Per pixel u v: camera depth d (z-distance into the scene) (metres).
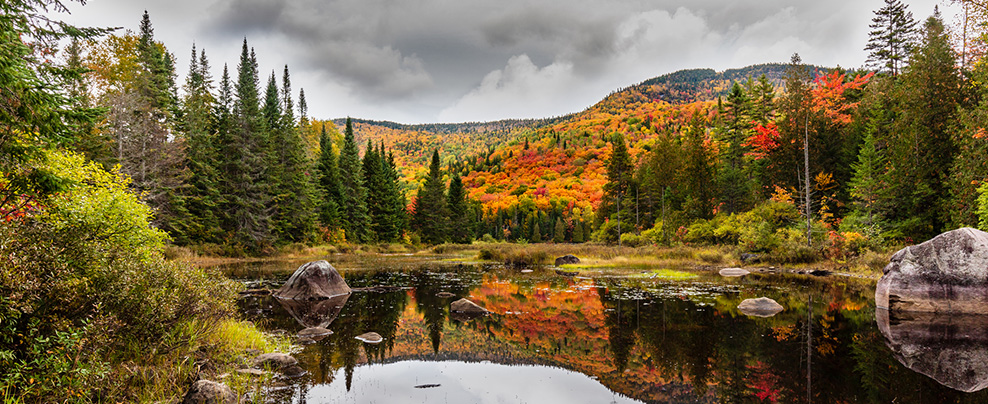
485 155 199.12
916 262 12.06
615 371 7.35
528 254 30.47
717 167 44.44
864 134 32.03
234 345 7.64
